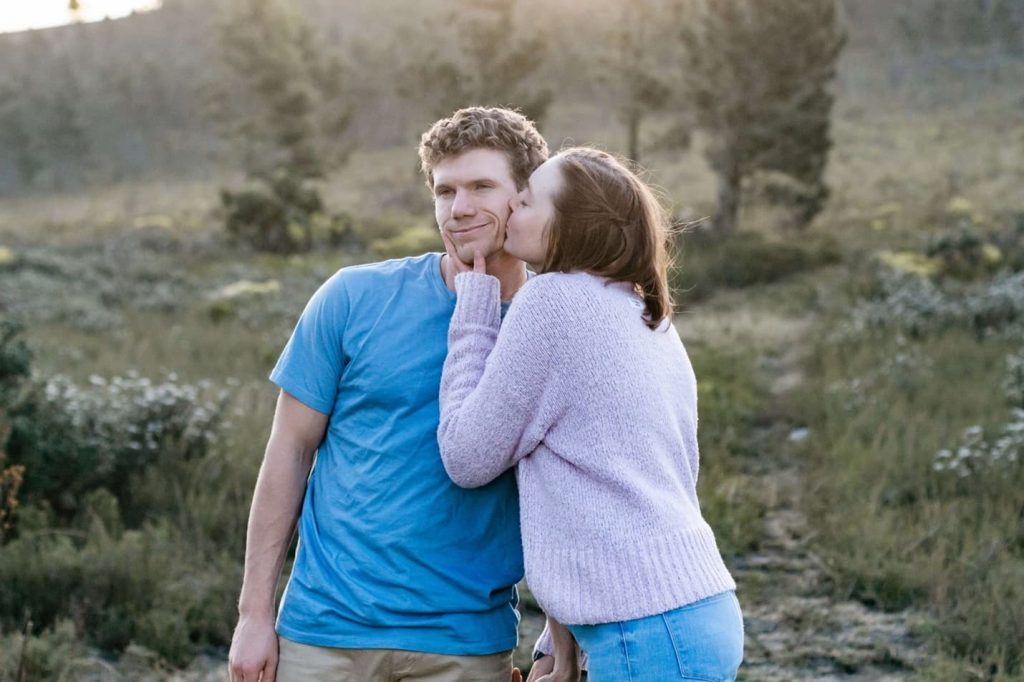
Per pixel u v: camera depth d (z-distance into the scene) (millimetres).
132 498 6305
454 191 2225
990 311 13758
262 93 30641
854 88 58656
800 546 6078
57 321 15344
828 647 4672
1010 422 8336
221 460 6867
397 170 46156
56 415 6402
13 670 3906
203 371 11594
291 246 27266
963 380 10273
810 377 11461
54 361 11266
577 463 2033
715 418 9250
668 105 28203
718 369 11781
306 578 2219
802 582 5473
